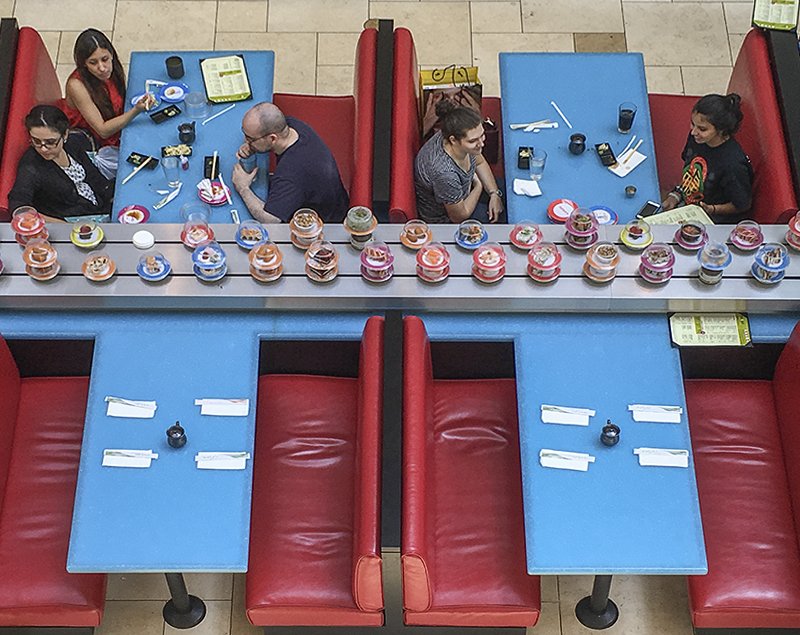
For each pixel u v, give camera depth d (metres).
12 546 3.73
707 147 4.39
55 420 4.02
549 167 4.41
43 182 4.39
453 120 4.07
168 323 3.84
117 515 3.43
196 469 3.52
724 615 3.62
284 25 5.91
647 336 3.81
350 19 5.93
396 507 3.25
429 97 4.68
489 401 4.07
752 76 4.52
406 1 6.00
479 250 3.86
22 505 3.83
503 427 4.00
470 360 4.01
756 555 3.68
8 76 4.48
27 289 3.85
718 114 4.20
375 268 3.81
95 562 3.34
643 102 4.60
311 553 3.71
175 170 4.37
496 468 3.90
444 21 5.93
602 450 3.55
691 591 3.65
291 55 5.81
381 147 4.17
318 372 4.14
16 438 3.98
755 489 3.85
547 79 4.66
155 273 3.87
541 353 3.77
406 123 4.24
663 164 4.85
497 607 3.59
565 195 4.34
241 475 3.51
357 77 4.52
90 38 4.56
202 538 3.39
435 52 5.82
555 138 4.50
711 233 4.00
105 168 4.69
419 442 3.34
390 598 3.60
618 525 3.40
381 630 3.95
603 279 3.86
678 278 3.88
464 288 3.86
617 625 4.13
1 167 4.36
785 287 3.85
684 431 3.58
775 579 3.63
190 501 3.46
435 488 3.85
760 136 4.38
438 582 3.62
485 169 4.64
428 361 3.75
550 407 3.64
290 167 4.25
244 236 3.94
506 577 3.63
